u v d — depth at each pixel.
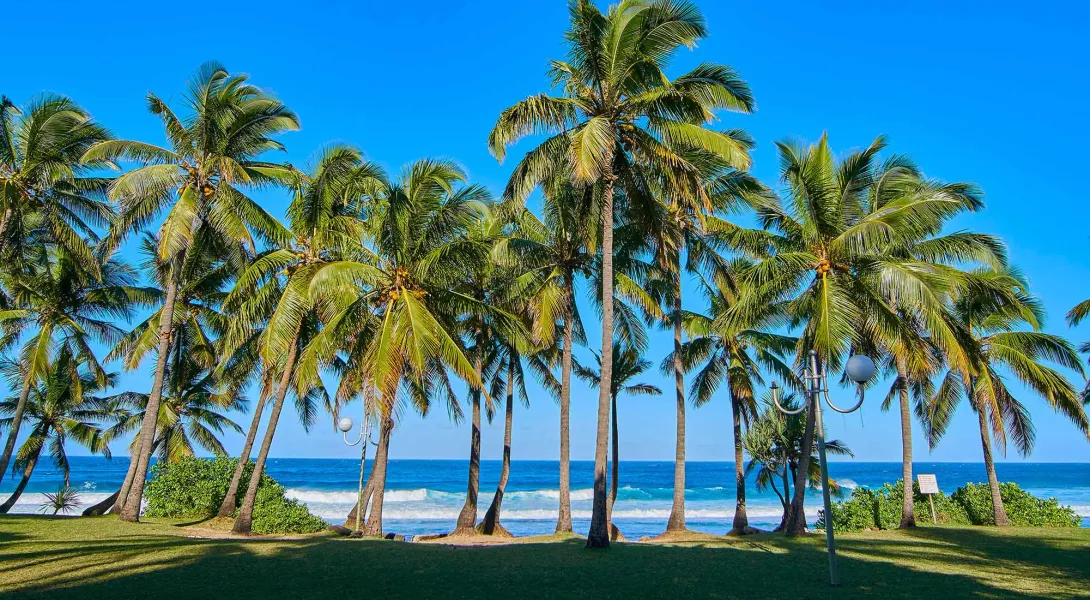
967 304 22.17
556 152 15.64
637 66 15.08
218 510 25.97
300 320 19.12
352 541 16.16
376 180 20.73
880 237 16.33
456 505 54.62
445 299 19.36
